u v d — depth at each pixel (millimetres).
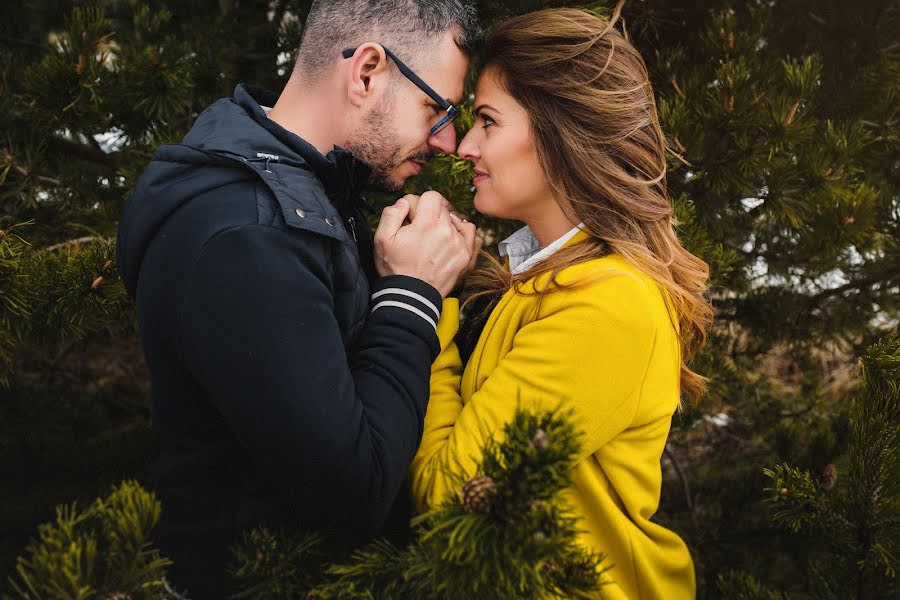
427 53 1356
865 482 1331
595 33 1349
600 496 1240
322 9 1354
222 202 1102
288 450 1046
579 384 1202
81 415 3262
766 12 2598
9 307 1670
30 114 2199
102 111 2189
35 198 2305
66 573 885
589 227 1355
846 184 2320
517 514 849
